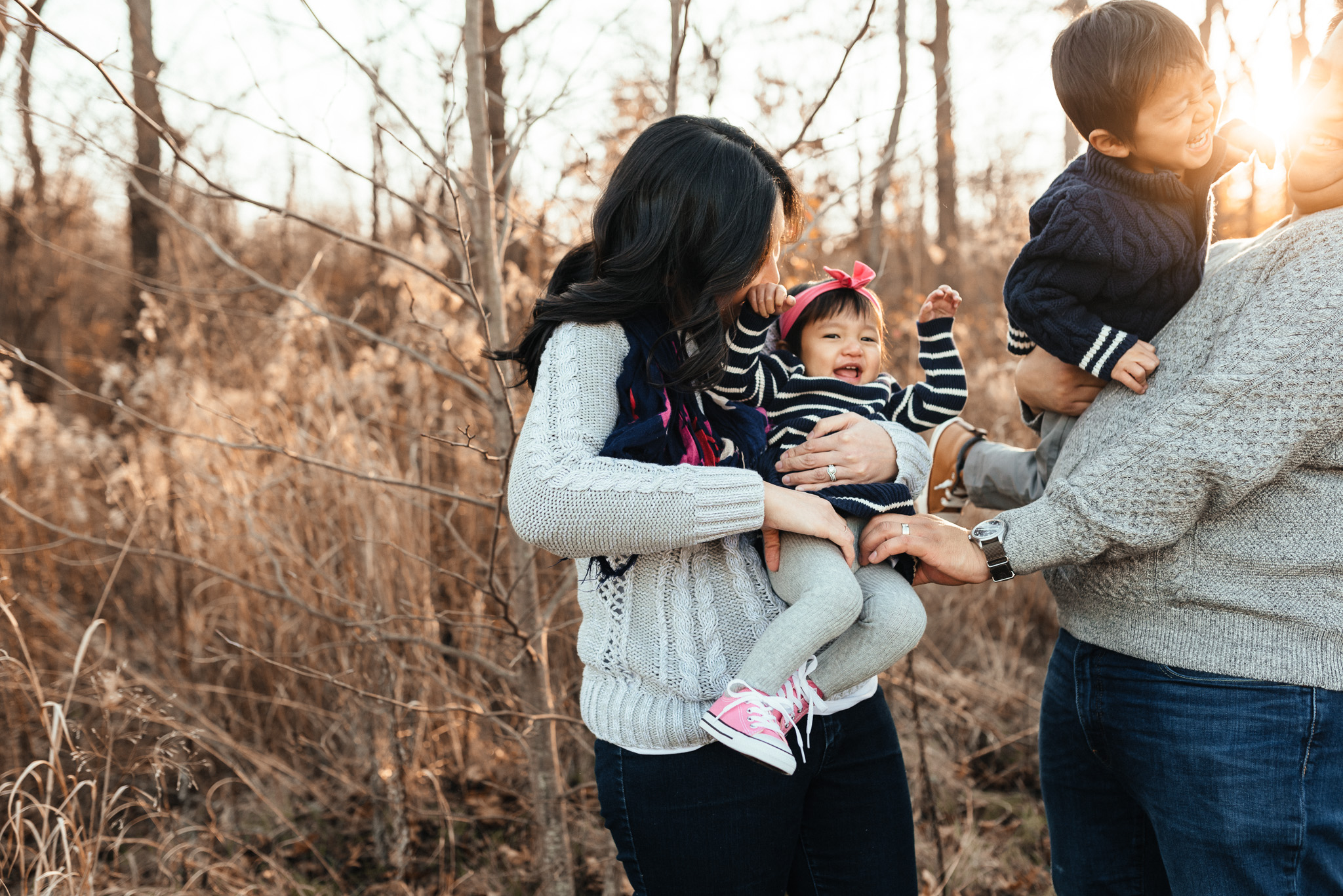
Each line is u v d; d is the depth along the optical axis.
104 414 5.75
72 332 8.31
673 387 1.28
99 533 3.82
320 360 3.58
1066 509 1.40
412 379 3.15
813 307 1.70
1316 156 1.32
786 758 1.22
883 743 1.47
